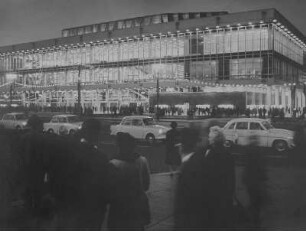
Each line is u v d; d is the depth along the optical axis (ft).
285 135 51.88
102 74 236.22
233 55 198.49
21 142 14.92
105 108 171.73
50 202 13.87
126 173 12.65
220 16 200.44
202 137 12.86
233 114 131.85
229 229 12.32
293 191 20.79
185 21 211.61
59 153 13.00
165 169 37.96
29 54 259.19
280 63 200.03
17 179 15.24
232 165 12.55
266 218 15.64
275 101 187.42
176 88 192.44
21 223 14.33
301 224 15.84
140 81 207.51
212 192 12.15
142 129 70.90
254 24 190.70
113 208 12.63
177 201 12.35
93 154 12.80
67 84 238.07
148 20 249.96
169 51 217.36
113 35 231.71
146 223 12.96
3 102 228.63
